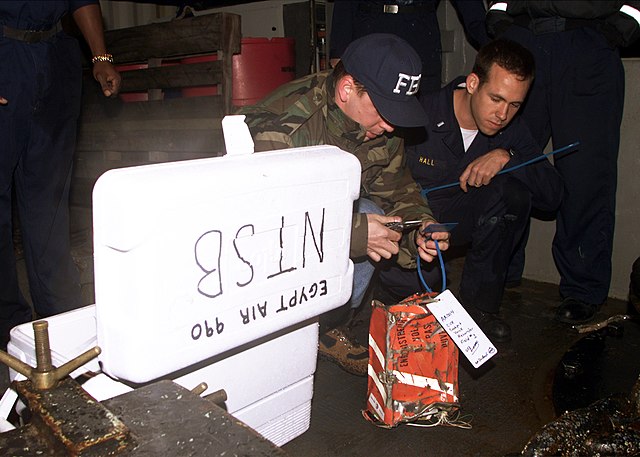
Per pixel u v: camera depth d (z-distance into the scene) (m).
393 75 1.78
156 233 1.13
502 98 2.25
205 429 0.86
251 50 3.17
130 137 3.58
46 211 2.47
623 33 2.53
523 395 2.16
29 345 1.37
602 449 1.60
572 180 2.73
